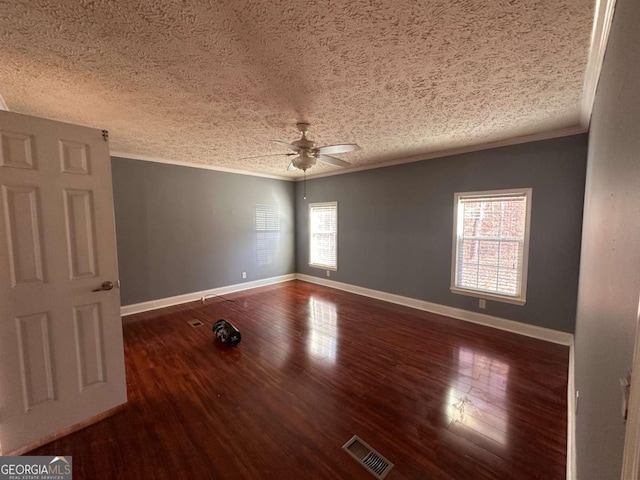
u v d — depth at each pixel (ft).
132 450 5.63
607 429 2.63
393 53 5.32
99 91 6.78
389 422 6.36
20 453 5.54
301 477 5.04
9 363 5.35
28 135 5.39
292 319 12.84
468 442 5.79
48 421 5.77
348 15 4.31
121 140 11.00
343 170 17.29
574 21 4.40
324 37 4.84
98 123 9.04
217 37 4.82
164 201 14.47
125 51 5.18
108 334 6.52
